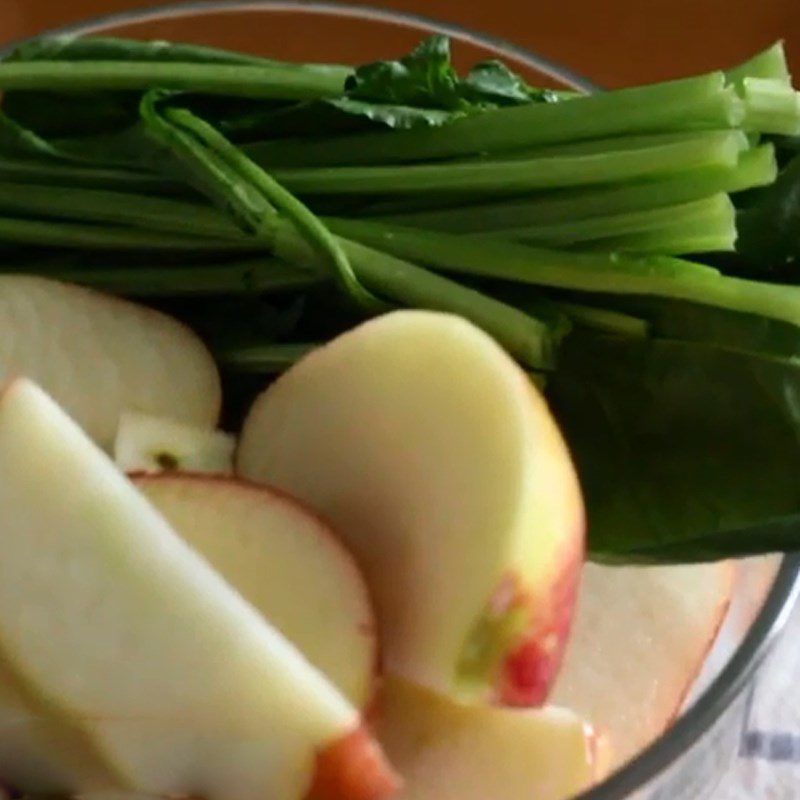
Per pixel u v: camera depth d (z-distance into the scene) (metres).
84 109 0.43
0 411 0.34
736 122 0.39
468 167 0.40
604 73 0.56
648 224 0.39
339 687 0.35
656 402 0.39
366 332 0.36
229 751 0.34
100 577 0.34
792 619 0.46
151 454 0.39
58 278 0.43
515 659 0.35
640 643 0.40
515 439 0.35
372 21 0.49
